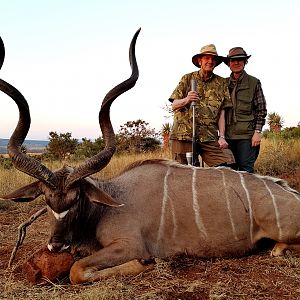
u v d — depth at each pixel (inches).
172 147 146.6
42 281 93.7
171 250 105.9
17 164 96.3
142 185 109.0
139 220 104.0
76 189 96.7
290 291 86.2
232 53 146.6
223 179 110.2
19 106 98.7
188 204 106.7
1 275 100.3
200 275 94.8
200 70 142.3
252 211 106.5
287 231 103.4
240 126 149.6
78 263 94.3
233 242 106.5
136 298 83.5
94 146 469.4
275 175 242.5
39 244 123.7
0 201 183.5
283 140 341.7
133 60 106.0
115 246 98.9
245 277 93.2
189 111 140.6
